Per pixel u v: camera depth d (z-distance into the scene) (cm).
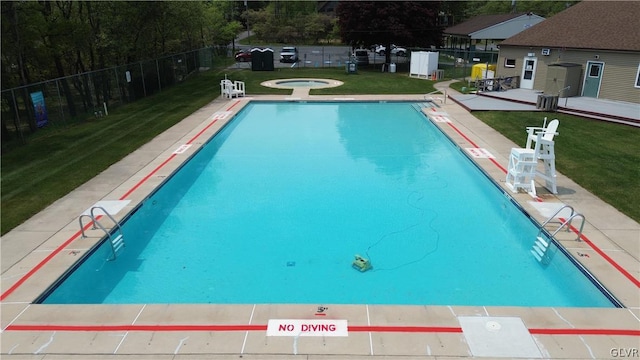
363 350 538
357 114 2102
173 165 1259
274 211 1032
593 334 570
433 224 966
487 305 692
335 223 971
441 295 716
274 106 2291
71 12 2406
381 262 813
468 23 4628
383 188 1175
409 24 3638
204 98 2384
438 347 543
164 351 537
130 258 827
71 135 1606
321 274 774
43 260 749
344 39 3816
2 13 1709
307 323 585
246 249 861
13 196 1027
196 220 988
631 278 696
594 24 2275
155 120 1848
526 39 2505
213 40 5012
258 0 8538
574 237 829
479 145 1465
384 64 3684
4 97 1422
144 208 1023
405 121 1959
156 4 2602
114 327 582
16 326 586
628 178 1134
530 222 930
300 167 1348
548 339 559
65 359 528
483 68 2891
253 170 1322
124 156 1345
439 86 2797
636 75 1983
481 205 1066
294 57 4516
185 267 798
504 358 528
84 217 917
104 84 2027
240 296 712
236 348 541
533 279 759
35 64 2131
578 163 1252
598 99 2145
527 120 1797
